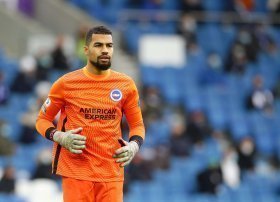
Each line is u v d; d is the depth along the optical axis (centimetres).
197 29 7800
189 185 5541
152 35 7556
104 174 2227
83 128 2222
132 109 2292
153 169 5544
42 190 4903
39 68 6575
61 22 7625
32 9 7688
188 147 5934
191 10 7875
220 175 5512
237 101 6981
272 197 5638
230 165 5769
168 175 5512
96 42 2219
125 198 5141
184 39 7462
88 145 2225
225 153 5819
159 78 7031
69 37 7544
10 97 6325
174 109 6775
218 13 8019
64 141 2161
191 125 6153
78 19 7600
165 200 5241
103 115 2234
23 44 7306
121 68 7075
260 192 5678
